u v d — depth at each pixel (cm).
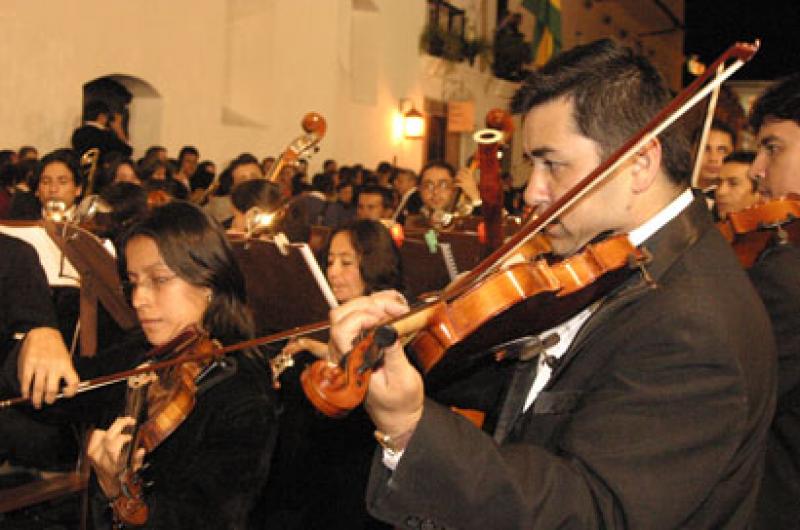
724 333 123
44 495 266
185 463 181
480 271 134
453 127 1396
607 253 132
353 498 241
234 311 201
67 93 749
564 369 135
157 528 171
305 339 248
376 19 1227
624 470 115
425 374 129
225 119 961
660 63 2147
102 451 171
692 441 118
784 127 204
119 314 309
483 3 1498
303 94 1059
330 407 107
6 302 257
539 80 137
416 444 112
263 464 182
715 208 369
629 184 136
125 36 804
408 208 591
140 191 397
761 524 174
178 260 193
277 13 1001
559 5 1606
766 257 184
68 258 306
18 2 699
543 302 128
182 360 179
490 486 111
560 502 112
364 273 301
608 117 133
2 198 549
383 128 1262
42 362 189
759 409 129
